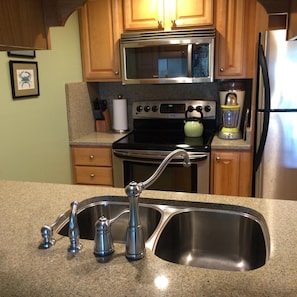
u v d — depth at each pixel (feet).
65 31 8.61
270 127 7.41
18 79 6.72
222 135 8.75
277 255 3.00
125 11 8.77
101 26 9.11
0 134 6.26
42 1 3.12
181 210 4.32
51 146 8.14
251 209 4.10
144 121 10.27
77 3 3.07
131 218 2.94
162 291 2.50
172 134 9.65
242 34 8.20
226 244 4.29
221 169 8.23
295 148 7.45
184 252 4.38
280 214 3.92
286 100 7.22
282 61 7.06
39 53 7.47
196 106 9.73
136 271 2.76
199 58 8.37
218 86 9.76
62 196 4.60
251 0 7.95
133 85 10.42
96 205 4.58
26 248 3.16
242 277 2.67
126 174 8.79
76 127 9.30
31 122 7.25
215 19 8.29
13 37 2.77
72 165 9.28
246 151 7.97
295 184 7.67
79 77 9.52
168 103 9.96
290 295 2.44
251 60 8.25
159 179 8.51
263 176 7.77
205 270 2.77
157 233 3.66
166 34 8.41
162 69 8.64
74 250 3.09
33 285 2.61
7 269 2.82
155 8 8.52
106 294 2.48
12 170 6.65
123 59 8.90
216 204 4.27
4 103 6.34
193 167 8.23
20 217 3.90
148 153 8.40
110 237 3.05
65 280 2.66
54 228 3.48
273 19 3.89
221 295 2.44
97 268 2.81
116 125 10.35
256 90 7.55
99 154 8.98
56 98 8.29
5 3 2.67
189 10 8.33
